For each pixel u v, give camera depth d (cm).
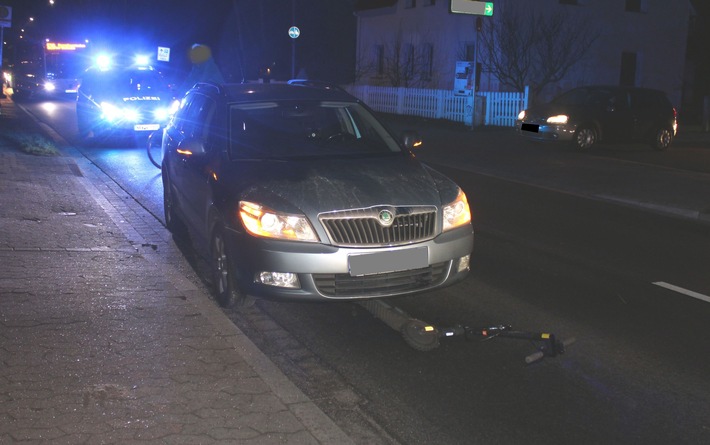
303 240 565
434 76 3238
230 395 450
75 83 3772
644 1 3170
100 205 1038
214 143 704
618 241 960
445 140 2144
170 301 619
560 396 492
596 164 1677
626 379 520
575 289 734
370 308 621
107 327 554
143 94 1903
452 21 3109
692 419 462
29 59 3734
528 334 565
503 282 752
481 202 1219
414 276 595
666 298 712
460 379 517
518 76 2745
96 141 1884
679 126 2938
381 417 461
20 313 577
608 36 3086
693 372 534
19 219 911
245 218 585
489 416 463
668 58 3275
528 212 1142
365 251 568
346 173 623
